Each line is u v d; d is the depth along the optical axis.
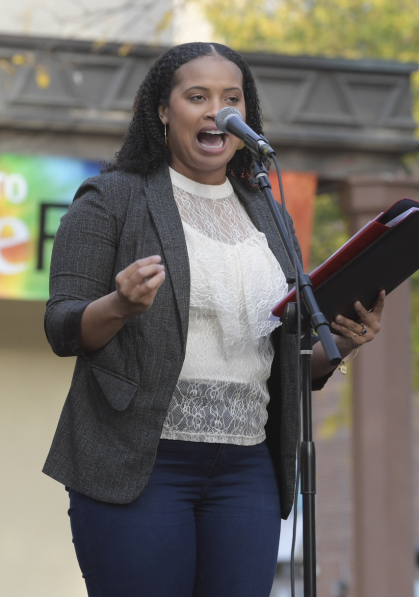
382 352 18.95
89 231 6.60
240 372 6.74
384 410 18.84
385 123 18.34
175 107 6.97
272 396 7.15
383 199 18.30
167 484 6.47
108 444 6.37
